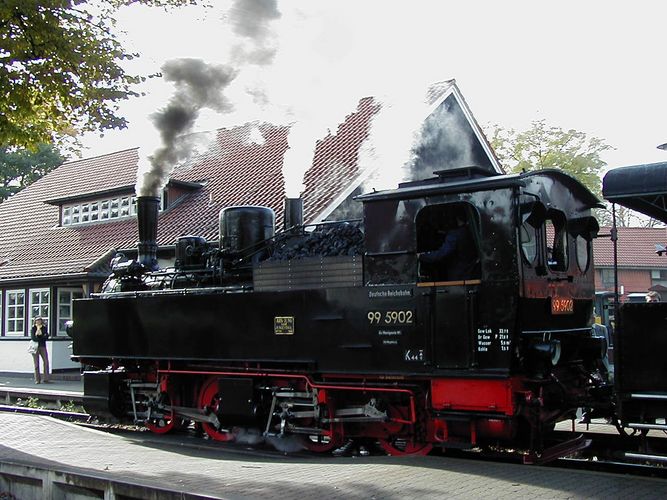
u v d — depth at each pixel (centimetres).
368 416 869
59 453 873
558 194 876
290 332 935
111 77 1252
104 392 1198
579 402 853
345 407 912
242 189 2198
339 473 699
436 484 637
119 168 2745
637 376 729
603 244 4006
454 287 798
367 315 862
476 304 783
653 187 722
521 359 775
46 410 1458
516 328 760
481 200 796
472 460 752
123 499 679
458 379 791
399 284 844
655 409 721
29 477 772
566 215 891
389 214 864
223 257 1083
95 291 2181
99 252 2242
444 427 812
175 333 1083
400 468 711
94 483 697
